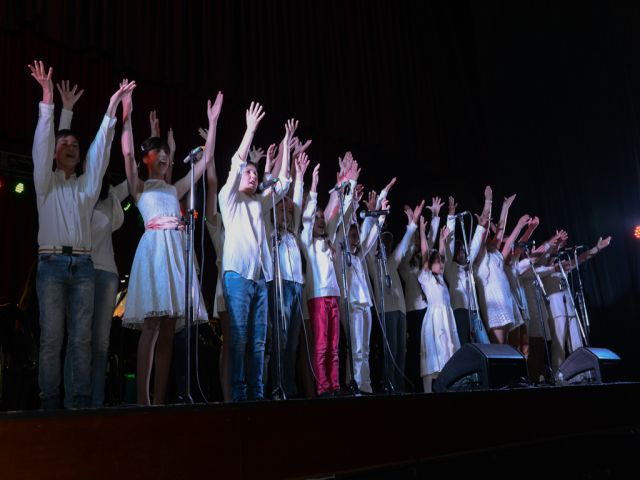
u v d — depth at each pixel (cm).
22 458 168
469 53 897
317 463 234
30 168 478
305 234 418
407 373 526
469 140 851
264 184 346
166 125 566
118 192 334
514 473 325
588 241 819
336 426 244
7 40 483
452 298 530
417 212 512
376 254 468
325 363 393
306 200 466
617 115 821
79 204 288
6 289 455
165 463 194
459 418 299
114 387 389
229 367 332
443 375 390
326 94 712
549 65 876
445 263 539
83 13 532
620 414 417
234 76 635
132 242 498
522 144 871
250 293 323
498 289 536
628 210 800
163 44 586
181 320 320
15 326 365
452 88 859
